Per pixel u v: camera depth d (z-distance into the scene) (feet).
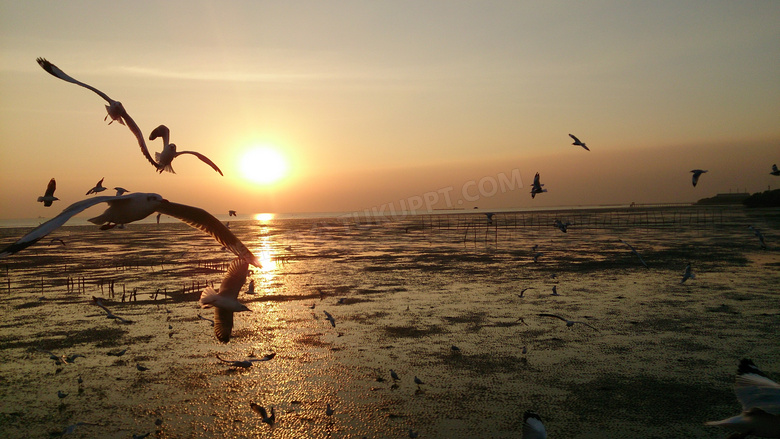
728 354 67.00
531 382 59.52
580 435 47.93
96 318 90.58
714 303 94.73
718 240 225.35
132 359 68.33
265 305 99.50
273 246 244.22
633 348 70.08
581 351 69.26
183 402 55.26
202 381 60.59
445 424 50.11
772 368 62.03
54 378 62.13
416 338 76.13
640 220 419.74
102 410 53.67
